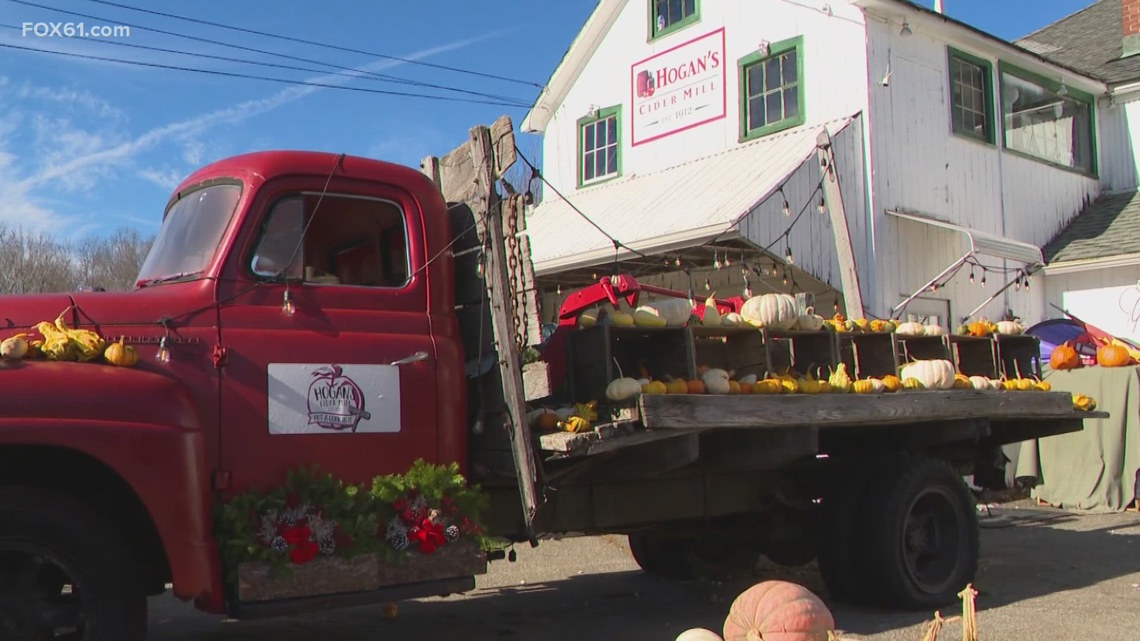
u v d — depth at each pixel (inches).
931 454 271.7
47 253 877.8
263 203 173.8
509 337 179.3
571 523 208.2
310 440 167.6
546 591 267.1
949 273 476.4
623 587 272.4
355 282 181.2
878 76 494.9
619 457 206.5
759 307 222.5
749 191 448.1
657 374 210.5
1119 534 347.3
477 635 215.6
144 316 162.1
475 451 192.4
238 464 161.3
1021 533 351.9
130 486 147.5
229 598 156.9
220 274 168.4
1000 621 223.1
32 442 140.3
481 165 186.2
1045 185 589.3
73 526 144.3
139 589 150.6
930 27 518.3
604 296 269.4
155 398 152.0
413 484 172.2
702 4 572.7
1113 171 627.8
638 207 518.0
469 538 176.6
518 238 183.6
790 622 133.9
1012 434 292.8
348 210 182.2
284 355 167.9
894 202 494.0
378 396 175.2
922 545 240.2
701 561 279.6
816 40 512.1
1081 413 284.7
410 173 190.2
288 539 157.8
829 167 422.3
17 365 146.6
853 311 411.8
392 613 198.2
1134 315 536.1
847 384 223.5
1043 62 577.0
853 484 237.6
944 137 526.3
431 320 186.1
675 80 588.1
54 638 147.0
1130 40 645.9
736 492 239.0
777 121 530.9
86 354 153.0
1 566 142.6
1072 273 563.8
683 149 580.1
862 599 237.5
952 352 262.2
